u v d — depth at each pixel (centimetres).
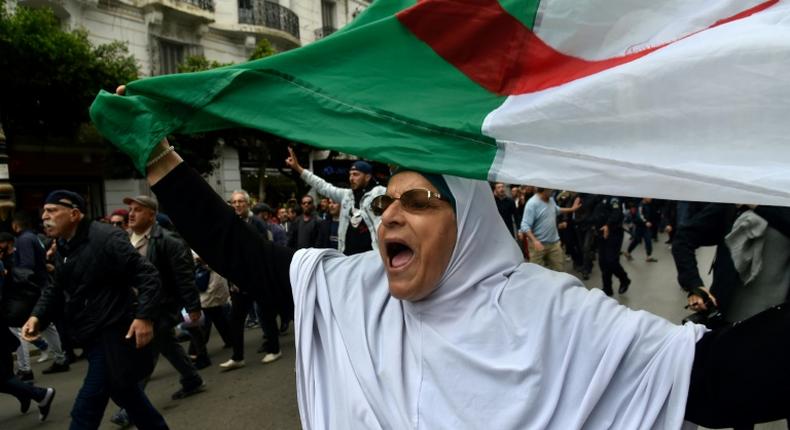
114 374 295
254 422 392
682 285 258
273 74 132
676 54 101
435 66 126
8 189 619
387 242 119
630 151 104
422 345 118
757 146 95
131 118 135
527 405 104
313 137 126
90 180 1433
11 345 435
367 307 130
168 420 408
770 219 225
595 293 117
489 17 123
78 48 1095
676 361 99
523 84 120
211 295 586
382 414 113
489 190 130
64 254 307
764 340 92
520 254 132
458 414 109
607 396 105
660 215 1566
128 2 1450
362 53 131
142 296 303
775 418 91
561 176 109
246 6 1777
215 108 133
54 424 441
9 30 989
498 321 115
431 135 119
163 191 137
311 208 668
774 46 94
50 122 1143
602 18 117
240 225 144
